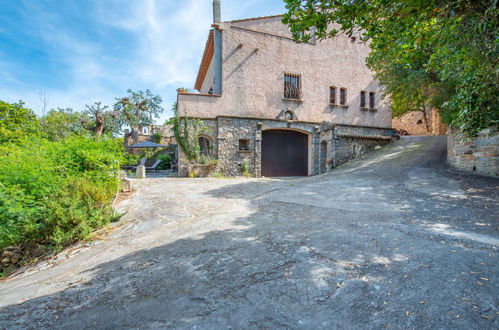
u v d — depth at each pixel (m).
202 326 1.54
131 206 5.36
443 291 1.73
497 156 6.09
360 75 14.91
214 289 1.99
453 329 1.36
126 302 1.92
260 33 12.50
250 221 3.90
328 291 1.84
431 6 2.59
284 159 13.45
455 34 3.20
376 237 2.87
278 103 12.80
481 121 4.54
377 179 7.20
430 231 2.97
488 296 1.63
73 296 2.11
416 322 1.44
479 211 3.74
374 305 1.63
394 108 14.84
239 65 12.06
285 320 1.55
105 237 3.79
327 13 2.72
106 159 6.24
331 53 14.16
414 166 8.42
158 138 22.89
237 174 11.86
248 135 12.11
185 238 3.33
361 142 13.00
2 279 3.08
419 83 8.81
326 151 13.62
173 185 7.99
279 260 2.42
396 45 3.42
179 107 11.23
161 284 2.17
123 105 27.98
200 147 12.11
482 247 2.43
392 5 2.58
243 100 12.09
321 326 1.47
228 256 2.63
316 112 13.60
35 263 3.32
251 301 1.78
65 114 18.66
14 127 8.97
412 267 2.10
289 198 5.50
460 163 7.42
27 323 1.75
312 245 2.73
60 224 3.70
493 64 3.61
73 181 4.80
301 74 13.31
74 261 3.06
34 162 4.72
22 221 3.78
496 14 2.66
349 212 4.10
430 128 19.22
